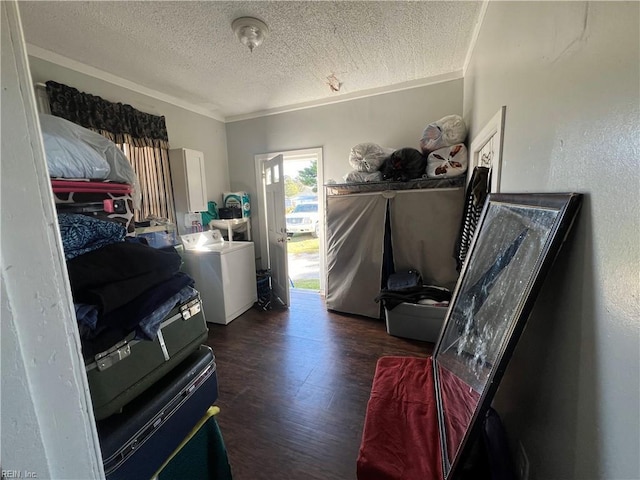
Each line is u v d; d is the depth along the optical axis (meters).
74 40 1.98
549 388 0.81
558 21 0.80
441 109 2.86
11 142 0.38
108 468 0.74
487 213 1.35
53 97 2.08
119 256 0.85
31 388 0.40
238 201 3.79
